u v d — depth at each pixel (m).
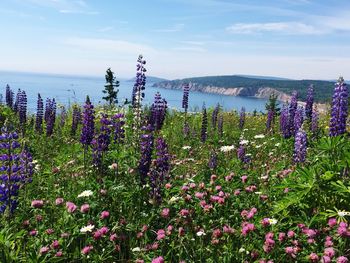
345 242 1.00
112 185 1.39
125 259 1.06
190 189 1.41
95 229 1.14
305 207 1.21
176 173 1.81
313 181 1.21
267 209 1.28
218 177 1.61
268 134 3.20
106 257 1.04
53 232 1.11
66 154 2.12
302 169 1.27
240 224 1.19
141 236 1.13
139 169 1.38
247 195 1.39
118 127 1.97
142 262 1.00
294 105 2.83
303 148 1.67
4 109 3.33
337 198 1.19
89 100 1.70
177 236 1.11
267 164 2.05
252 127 3.84
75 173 1.66
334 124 1.77
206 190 1.37
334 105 1.76
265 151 2.47
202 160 2.12
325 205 1.19
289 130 2.68
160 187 1.34
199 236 1.11
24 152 1.49
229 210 1.28
